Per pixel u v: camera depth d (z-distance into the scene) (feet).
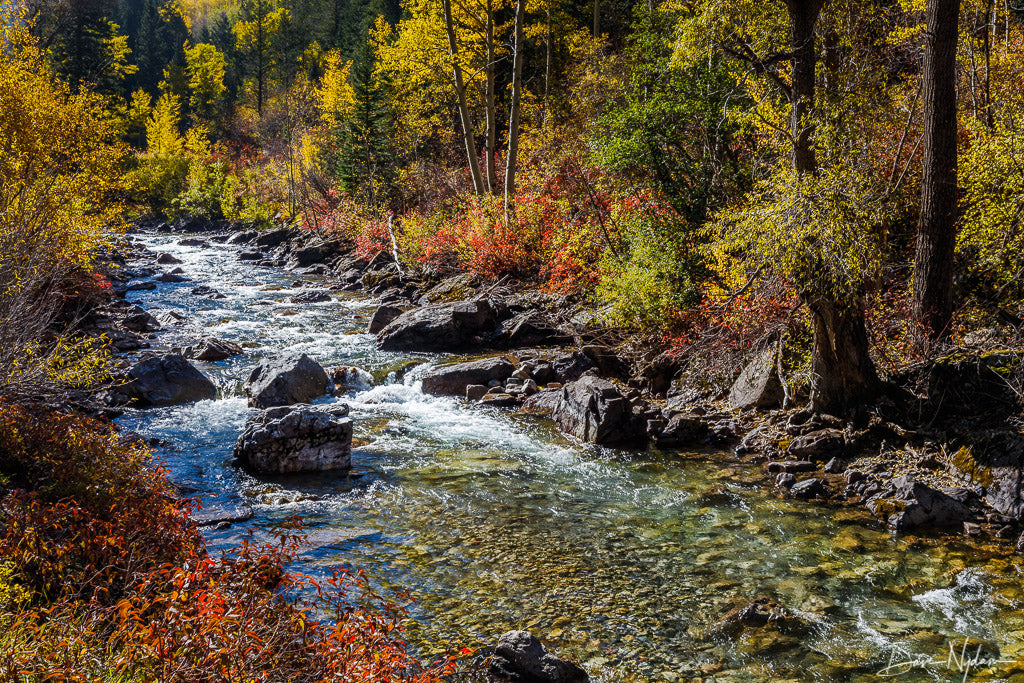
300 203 158.20
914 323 37.06
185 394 43.57
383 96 125.39
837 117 38.24
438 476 32.63
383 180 124.36
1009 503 26.89
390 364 52.54
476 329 59.62
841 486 30.55
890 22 55.01
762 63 39.45
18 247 27.22
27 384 24.23
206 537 25.23
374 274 92.84
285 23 259.80
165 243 154.51
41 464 21.47
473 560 24.38
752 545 25.54
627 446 36.91
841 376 35.53
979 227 36.40
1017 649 18.95
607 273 55.16
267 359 47.09
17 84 59.21
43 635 13.10
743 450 35.37
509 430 39.68
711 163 53.67
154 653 12.27
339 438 33.47
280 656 13.47
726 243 37.76
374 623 15.16
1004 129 38.37
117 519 18.71
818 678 17.94
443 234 84.48
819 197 32.71
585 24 129.18
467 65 86.79
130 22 352.49
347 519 27.71
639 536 26.37
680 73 55.06
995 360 32.91
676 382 44.86
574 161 69.36
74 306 52.95
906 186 45.11
